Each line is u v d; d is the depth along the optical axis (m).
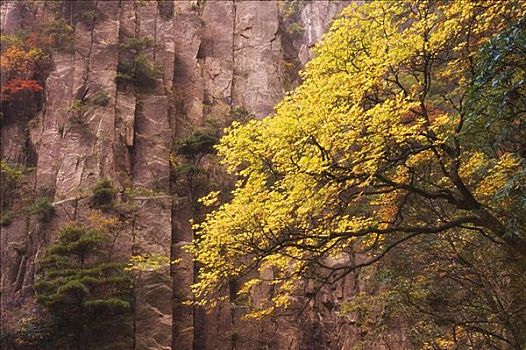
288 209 10.34
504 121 9.45
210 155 29.97
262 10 43.12
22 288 23.33
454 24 10.34
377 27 11.12
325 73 11.13
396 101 9.52
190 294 24.05
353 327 23.53
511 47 7.59
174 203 27.19
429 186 13.21
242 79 39.00
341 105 10.10
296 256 11.79
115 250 23.58
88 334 20.50
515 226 8.74
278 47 41.72
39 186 27.12
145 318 21.41
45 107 30.59
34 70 32.22
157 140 30.59
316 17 44.94
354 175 9.90
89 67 31.52
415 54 10.53
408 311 14.65
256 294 25.17
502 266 11.83
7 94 31.08
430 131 10.09
